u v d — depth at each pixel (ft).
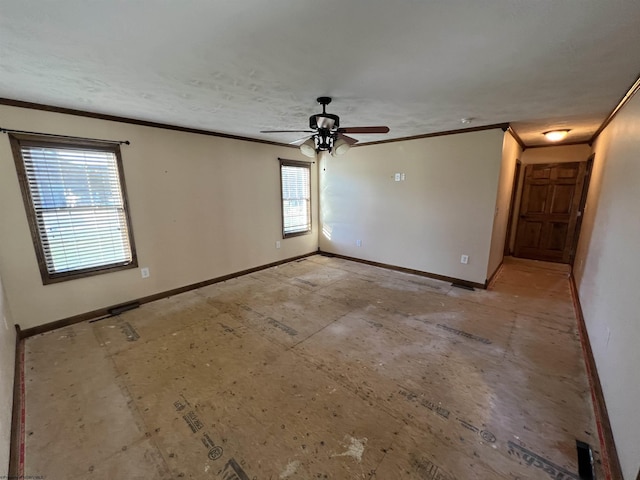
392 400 6.37
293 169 17.44
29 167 8.63
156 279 11.85
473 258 13.26
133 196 10.81
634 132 7.10
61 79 6.83
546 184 17.54
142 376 7.17
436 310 10.90
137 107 9.13
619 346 5.77
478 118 10.83
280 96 8.20
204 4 4.15
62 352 8.16
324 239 19.62
